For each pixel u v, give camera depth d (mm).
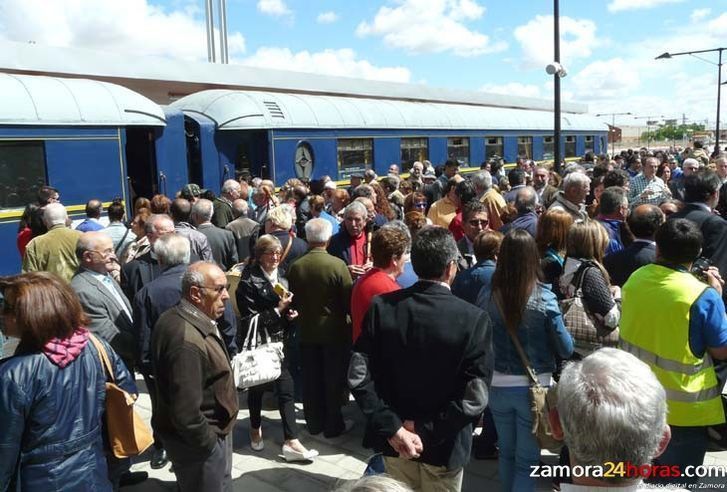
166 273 3904
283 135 12578
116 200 6426
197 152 11688
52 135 8797
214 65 20078
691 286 2938
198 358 2922
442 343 2625
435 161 17484
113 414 2766
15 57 13859
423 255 2744
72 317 2584
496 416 3303
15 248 8406
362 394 2689
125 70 17031
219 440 3088
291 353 5152
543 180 8586
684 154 20141
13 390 2400
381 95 26531
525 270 3129
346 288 4574
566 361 3619
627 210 4953
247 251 7012
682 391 2938
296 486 4109
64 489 2496
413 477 2842
